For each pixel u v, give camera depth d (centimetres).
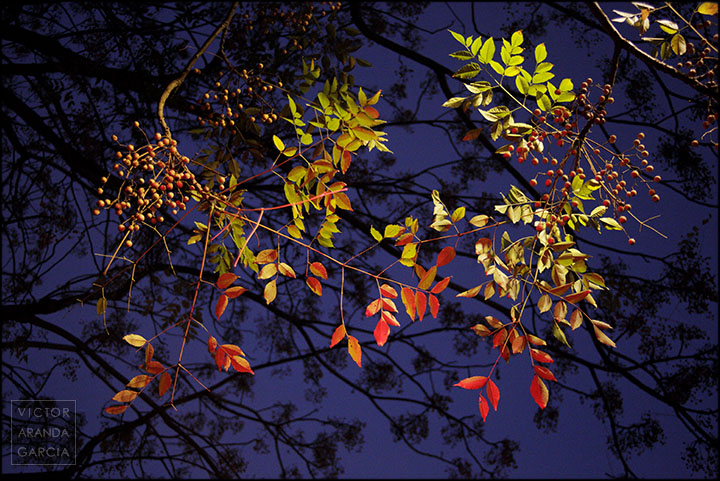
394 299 201
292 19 326
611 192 191
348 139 211
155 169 200
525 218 184
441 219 191
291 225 213
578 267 177
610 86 187
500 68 191
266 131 434
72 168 511
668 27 175
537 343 173
